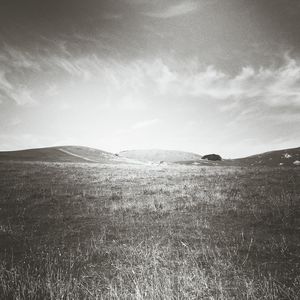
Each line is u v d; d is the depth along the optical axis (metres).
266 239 7.21
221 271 5.36
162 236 7.81
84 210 11.41
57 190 16.02
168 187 16.53
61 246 7.25
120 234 8.20
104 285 5.03
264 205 10.95
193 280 5.02
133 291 4.75
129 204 12.08
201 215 10.05
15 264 6.11
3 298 4.64
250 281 4.84
